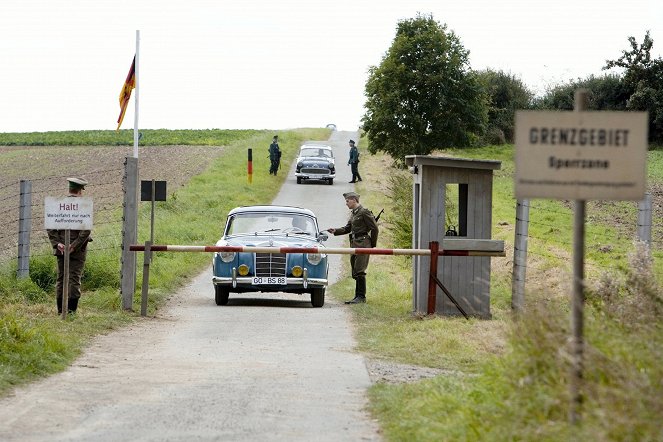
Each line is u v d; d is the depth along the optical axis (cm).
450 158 2900
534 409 1172
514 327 1473
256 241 3341
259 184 8375
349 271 4538
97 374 1928
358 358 2173
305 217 3562
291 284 3234
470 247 2886
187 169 9881
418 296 2955
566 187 1098
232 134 17600
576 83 12962
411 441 1329
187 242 4978
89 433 1410
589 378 1119
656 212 5922
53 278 3309
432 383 1694
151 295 3309
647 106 11912
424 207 2920
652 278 2023
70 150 13388
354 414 1573
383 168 10712
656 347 1229
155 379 1881
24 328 2180
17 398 1666
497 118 13225
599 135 1095
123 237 2981
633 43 12338
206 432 1420
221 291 3291
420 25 10331
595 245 4378
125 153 12450
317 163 8862
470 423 1270
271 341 2453
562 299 2556
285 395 1727
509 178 8931
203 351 2269
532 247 4338
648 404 1016
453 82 10238
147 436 1391
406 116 10188
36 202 7006
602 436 985
